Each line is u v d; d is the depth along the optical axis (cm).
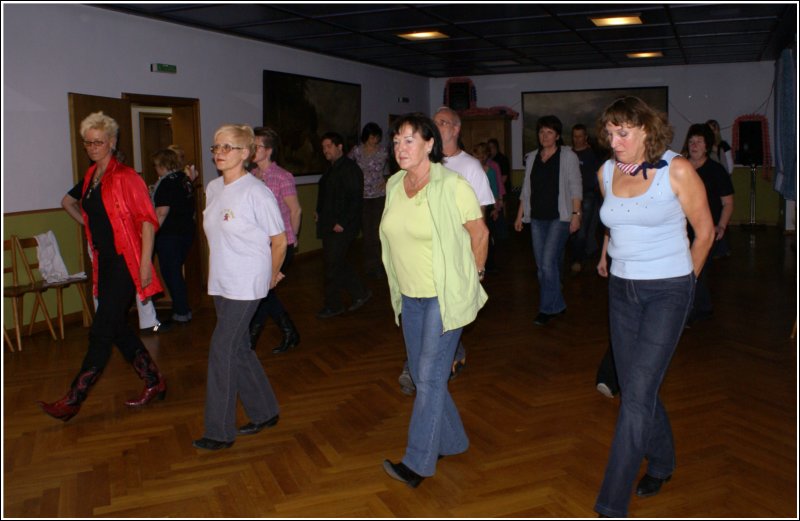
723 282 733
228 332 338
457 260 291
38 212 607
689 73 1271
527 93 1356
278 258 343
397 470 308
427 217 288
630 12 741
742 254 920
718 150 1052
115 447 353
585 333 546
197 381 453
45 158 618
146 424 382
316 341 541
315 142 1021
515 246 1038
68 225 636
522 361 479
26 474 325
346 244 608
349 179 596
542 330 558
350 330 571
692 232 523
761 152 1219
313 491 304
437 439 305
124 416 395
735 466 316
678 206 266
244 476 319
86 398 405
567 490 299
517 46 978
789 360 466
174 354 514
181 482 314
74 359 516
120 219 378
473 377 448
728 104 1258
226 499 298
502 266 867
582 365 467
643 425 267
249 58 876
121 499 300
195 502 296
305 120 991
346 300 689
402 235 295
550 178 552
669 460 294
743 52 1085
